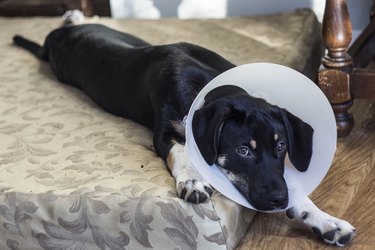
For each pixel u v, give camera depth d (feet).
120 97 5.91
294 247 4.51
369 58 6.80
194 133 4.44
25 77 7.22
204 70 5.29
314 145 4.58
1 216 4.73
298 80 4.58
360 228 4.66
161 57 5.57
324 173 4.47
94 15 9.93
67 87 6.91
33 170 5.07
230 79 4.68
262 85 4.76
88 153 5.31
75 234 4.63
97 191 4.63
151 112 5.57
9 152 5.40
